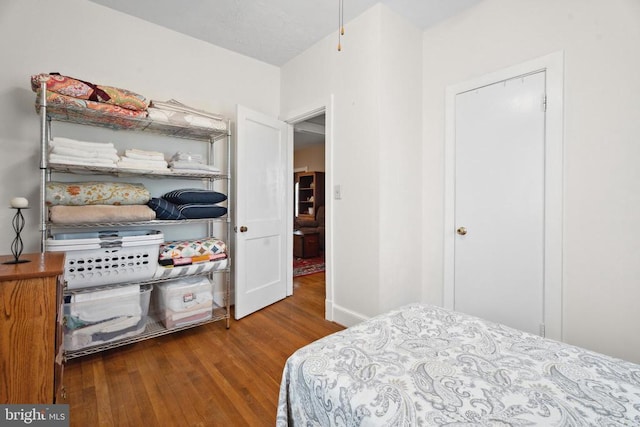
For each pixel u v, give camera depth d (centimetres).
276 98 325
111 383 165
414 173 250
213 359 193
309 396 81
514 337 103
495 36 210
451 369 83
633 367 84
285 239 321
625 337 161
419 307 133
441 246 246
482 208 218
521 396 71
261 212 286
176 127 228
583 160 173
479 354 92
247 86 303
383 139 222
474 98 222
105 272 187
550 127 184
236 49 289
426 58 255
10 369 102
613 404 69
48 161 173
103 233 208
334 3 220
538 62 188
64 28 211
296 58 301
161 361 190
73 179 214
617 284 163
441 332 107
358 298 238
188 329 240
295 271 450
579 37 173
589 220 171
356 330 109
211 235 273
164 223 215
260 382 168
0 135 191
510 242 204
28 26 199
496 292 212
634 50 156
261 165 286
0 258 130
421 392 73
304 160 762
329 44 262
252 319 262
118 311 195
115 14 230
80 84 178
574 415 65
